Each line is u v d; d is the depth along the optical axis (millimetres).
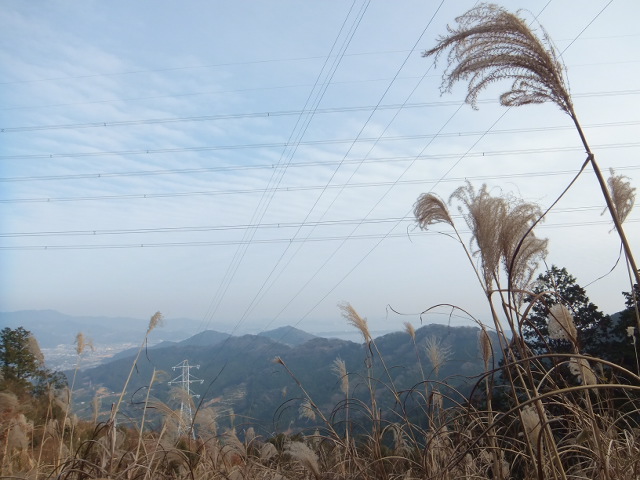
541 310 4836
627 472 3570
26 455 4992
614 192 4203
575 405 3783
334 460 5375
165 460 4613
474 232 4078
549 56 3492
